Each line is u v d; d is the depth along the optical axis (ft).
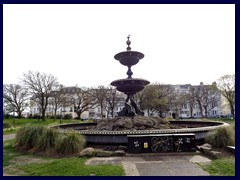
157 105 136.67
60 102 146.51
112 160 20.12
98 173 16.10
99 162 19.38
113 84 37.60
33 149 25.14
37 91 129.59
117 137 24.85
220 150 22.94
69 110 211.00
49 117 167.32
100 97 152.15
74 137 23.43
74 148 22.75
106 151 22.30
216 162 18.52
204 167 17.31
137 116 34.81
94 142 25.53
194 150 22.43
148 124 31.91
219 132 24.11
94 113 235.20
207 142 25.31
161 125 33.50
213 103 196.54
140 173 16.08
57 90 142.10
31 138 26.21
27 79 129.90
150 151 22.33
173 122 47.34
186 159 20.10
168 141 22.58
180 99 177.68
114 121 34.06
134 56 36.50
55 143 23.58
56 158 21.47
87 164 18.74
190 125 45.06
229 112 213.66
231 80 129.80
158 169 17.07
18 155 23.24
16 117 161.17
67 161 19.58
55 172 16.57
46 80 131.95
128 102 38.14
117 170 16.75
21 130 28.17
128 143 22.61
